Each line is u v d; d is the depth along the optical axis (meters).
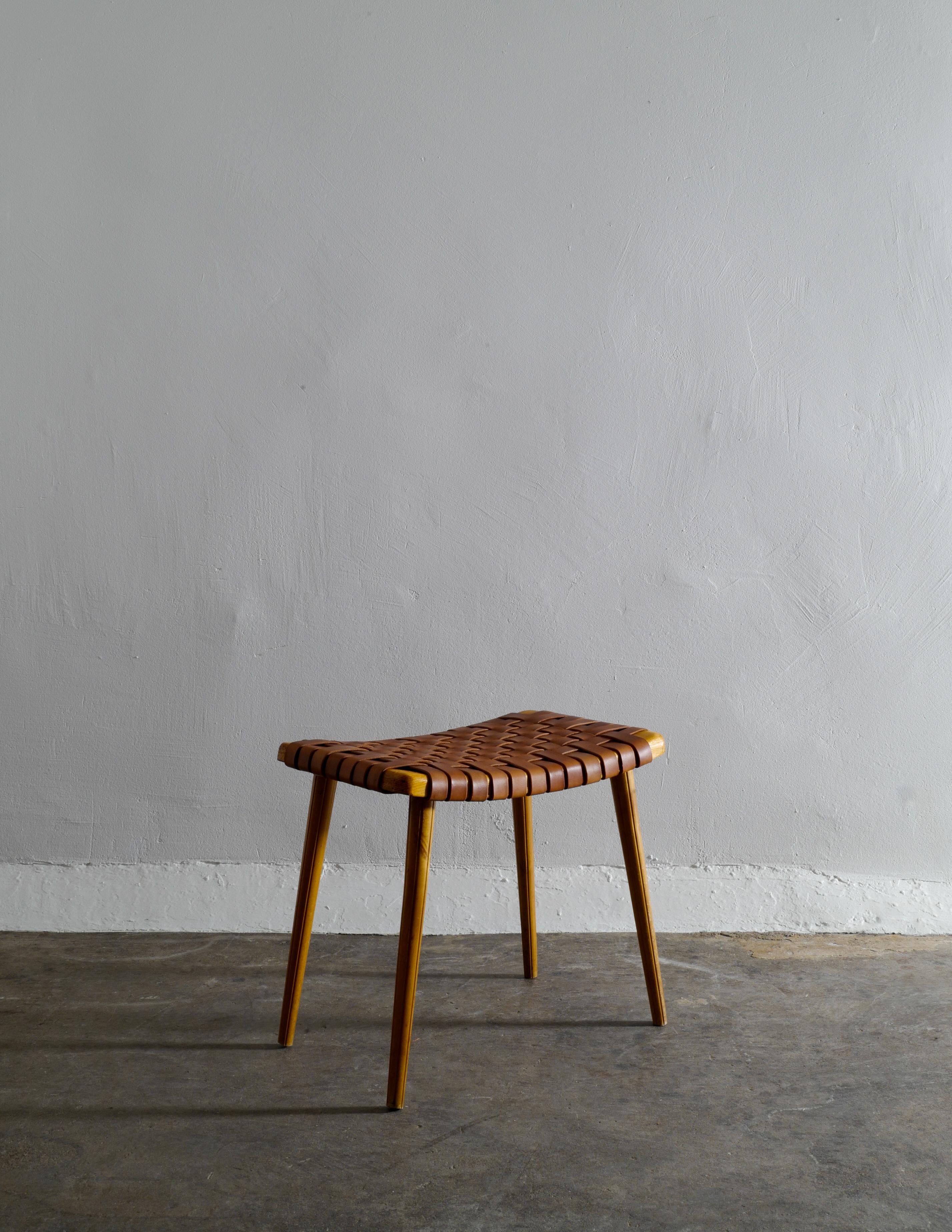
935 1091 1.35
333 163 1.88
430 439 1.91
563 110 1.89
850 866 1.97
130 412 1.89
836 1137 1.24
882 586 1.94
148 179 1.88
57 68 1.86
